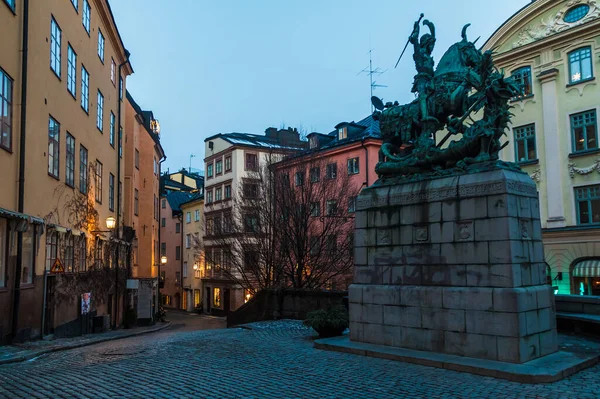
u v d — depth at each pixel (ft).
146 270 131.03
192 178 264.72
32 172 52.06
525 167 103.45
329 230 80.02
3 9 46.37
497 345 29.48
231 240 100.01
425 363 30.68
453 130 35.53
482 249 30.91
